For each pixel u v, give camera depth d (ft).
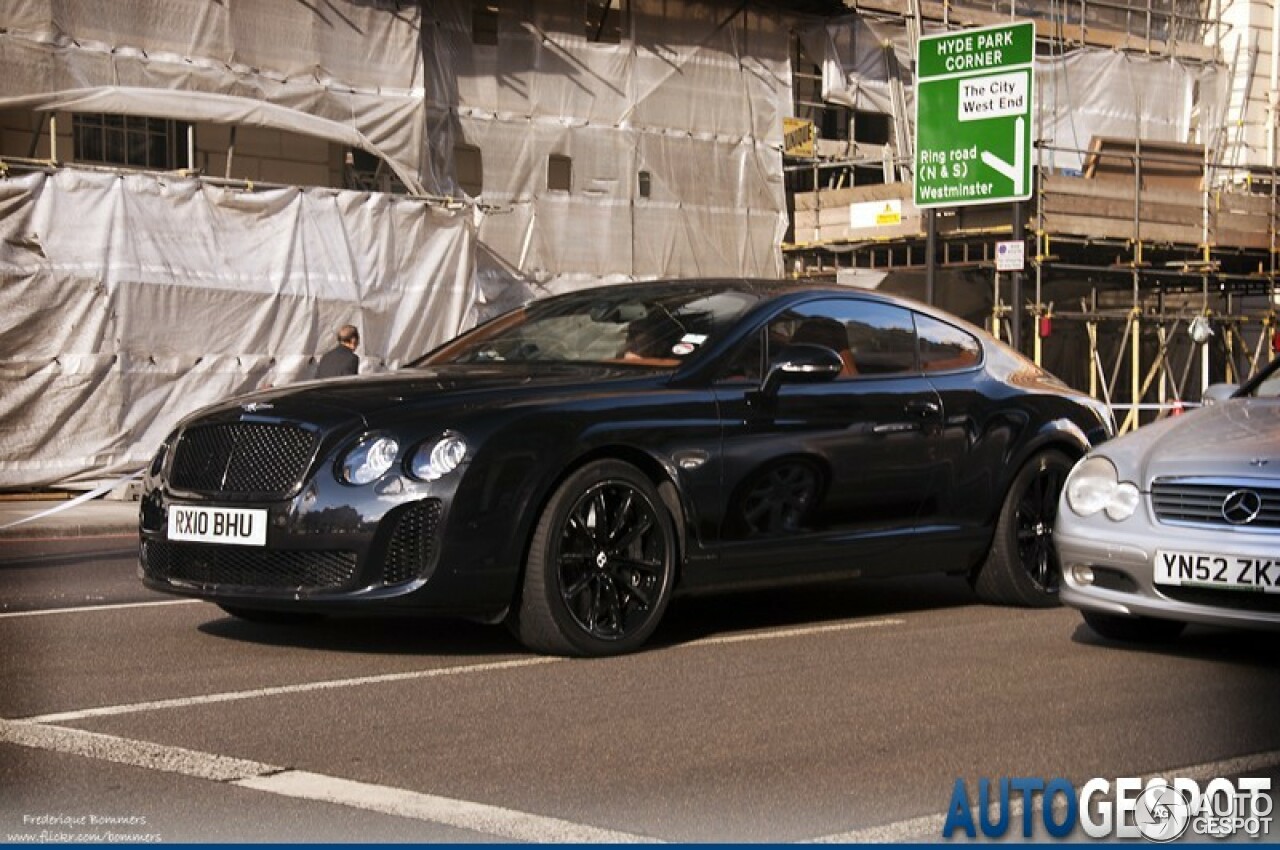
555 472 22.26
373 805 14.98
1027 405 28.48
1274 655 23.76
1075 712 19.42
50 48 63.41
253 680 20.95
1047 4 101.55
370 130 73.26
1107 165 87.71
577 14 82.43
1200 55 105.91
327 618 26.27
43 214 59.26
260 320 64.34
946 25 92.38
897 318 27.63
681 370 24.45
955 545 27.45
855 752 17.25
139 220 61.41
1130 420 88.17
